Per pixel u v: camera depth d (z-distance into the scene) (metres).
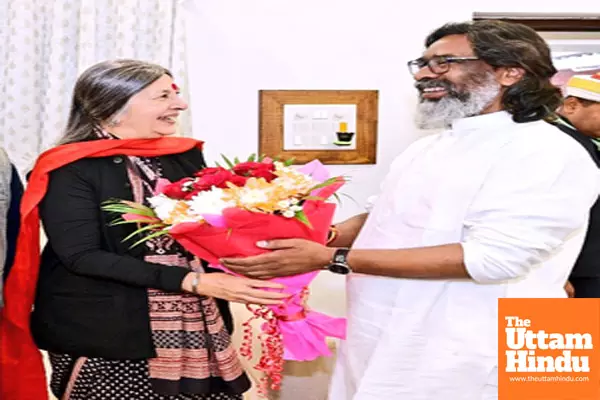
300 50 2.06
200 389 1.39
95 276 1.30
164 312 1.36
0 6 1.94
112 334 1.34
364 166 2.11
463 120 1.35
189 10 2.03
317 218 1.24
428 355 1.30
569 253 1.34
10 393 1.52
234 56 2.06
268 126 2.06
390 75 2.08
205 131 2.07
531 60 1.26
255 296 1.28
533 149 1.22
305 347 1.42
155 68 1.42
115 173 1.37
